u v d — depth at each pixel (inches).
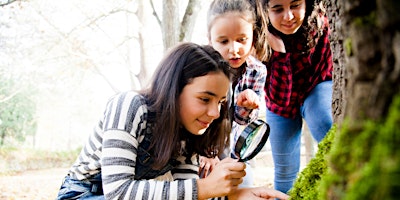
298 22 76.4
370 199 20.1
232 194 59.9
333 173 26.6
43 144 923.4
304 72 84.1
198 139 67.2
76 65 348.2
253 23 81.7
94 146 63.4
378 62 23.0
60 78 386.0
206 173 83.0
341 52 37.3
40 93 585.9
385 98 22.0
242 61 81.4
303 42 79.5
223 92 57.4
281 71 84.4
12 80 406.3
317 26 77.5
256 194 58.8
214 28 81.6
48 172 410.0
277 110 91.4
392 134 20.2
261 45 84.0
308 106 85.7
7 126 485.4
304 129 211.5
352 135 24.8
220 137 69.1
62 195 64.8
